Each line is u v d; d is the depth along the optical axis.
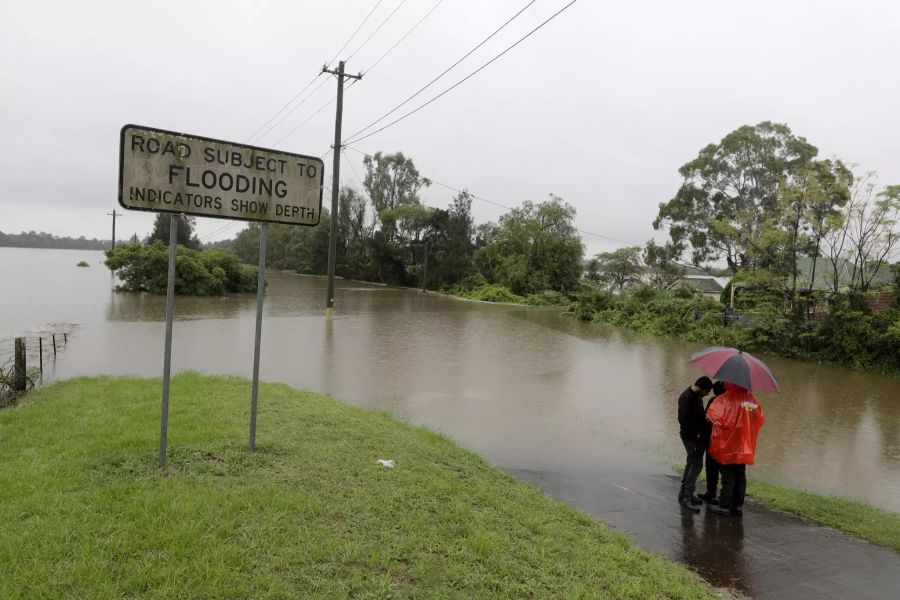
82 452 5.20
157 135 4.66
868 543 5.44
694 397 6.13
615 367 17.22
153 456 5.09
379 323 26.02
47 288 41.28
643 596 3.79
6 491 4.15
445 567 3.71
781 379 17.44
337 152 27.28
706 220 46.44
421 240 62.12
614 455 8.40
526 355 18.58
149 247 40.16
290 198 5.43
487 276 59.78
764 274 23.11
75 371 12.24
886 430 11.20
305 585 3.28
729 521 5.80
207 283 40.59
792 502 6.43
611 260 52.47
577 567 4.06
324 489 4.72
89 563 3.21
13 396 8.30
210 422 6.49
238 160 5.09
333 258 26.84
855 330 20.02
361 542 3.87
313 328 22.88
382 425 7.66
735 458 5.85
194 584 3.15
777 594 4.30
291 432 6.40
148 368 12.85
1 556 3.22
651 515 5.88
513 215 56.59
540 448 8.52
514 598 3.47
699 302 28.19
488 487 5.58
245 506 4.16
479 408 10.88
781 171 42.69
